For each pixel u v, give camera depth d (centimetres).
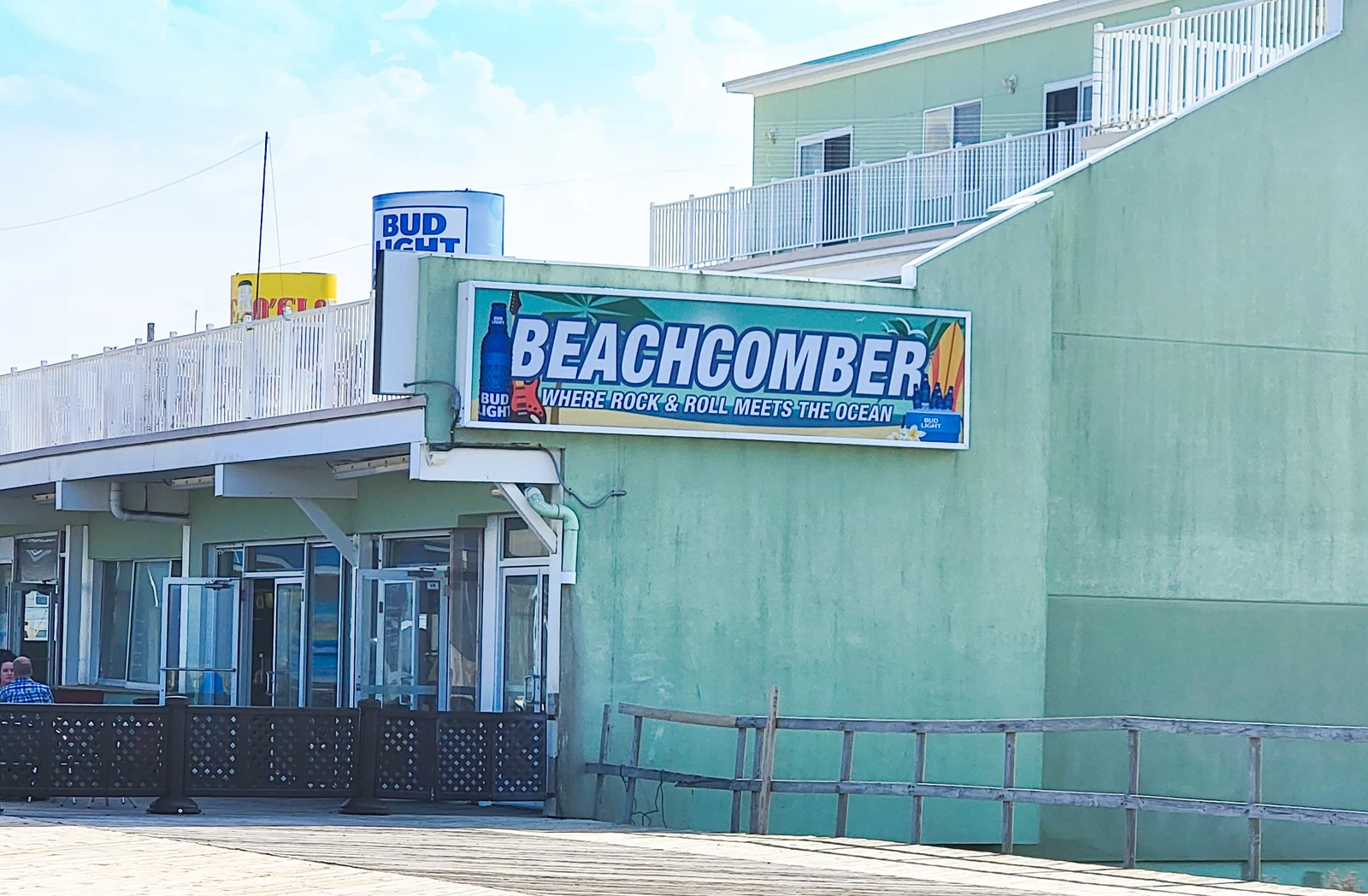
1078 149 2416
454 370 1766
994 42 2900
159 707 1611
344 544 2228
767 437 1881
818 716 1912
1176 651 2138
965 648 1989
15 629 3139
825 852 1363
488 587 2008
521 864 1202
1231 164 2205
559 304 1791
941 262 1991
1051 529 2077
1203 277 2178
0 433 2711
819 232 2712
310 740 1658
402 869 1141
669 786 1848
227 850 1245
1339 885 2220
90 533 2906
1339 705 2223
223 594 2461
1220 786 2162
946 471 1992
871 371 1928
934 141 2984
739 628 1881
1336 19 2288
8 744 1573
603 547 1825
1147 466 2133
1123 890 1143
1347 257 2267
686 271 1862
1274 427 2209
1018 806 2038
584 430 1800
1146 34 2383
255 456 2069
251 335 2095
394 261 1759
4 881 1052
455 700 2012
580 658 1806
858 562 1942
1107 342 2119
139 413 2333
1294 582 2208
